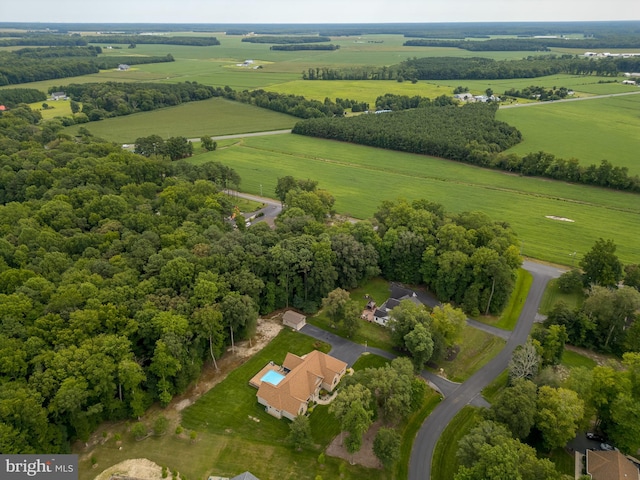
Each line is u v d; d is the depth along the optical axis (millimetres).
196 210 138750
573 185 191875
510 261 111062
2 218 117938
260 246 108875
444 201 176750
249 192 186375
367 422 68125
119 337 77000
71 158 167875
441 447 73625
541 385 78500
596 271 114688
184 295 90250
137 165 165000
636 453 72750
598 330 98125
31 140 198750
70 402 64875
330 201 158125
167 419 77312
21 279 89188
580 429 74750
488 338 101312
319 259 108562
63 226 118500
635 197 177500
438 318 92500
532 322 107250
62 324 77500
